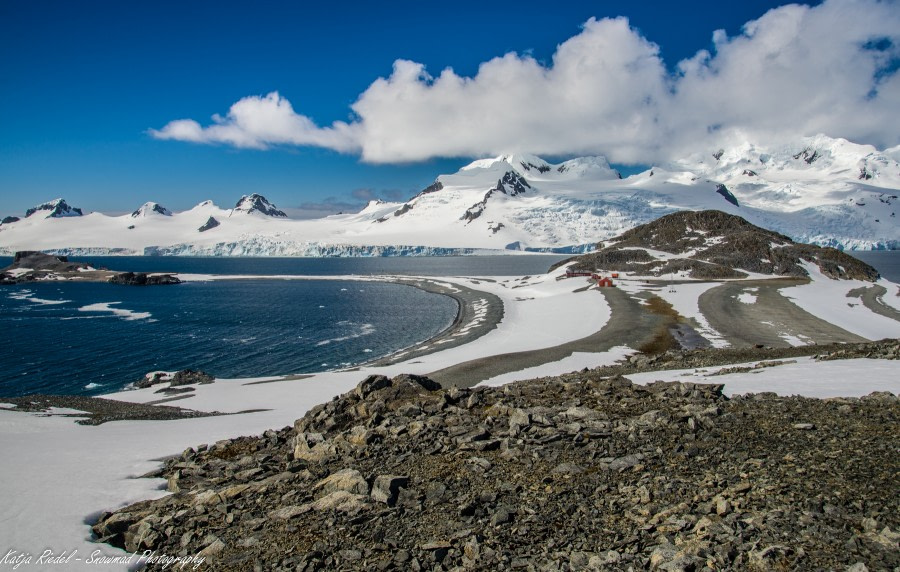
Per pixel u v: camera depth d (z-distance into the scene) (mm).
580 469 12656
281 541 10617
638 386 22047
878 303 100938
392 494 12016
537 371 51344
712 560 8133
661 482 11469
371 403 20469
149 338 92500
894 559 7703
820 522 9023
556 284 140875
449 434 16188
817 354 36906
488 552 9320
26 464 18375
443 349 74938
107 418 32906
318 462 15266
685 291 113312
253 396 45406
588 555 8898
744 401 18531
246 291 180375
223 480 14977
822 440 13234
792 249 161500
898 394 19500
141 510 13336
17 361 74875
